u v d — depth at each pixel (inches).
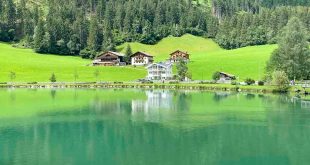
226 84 6501.0
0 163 2118.6
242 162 2137.1
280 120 3211.1
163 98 4899.1
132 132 2815.0
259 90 5590.6
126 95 5344.5
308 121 3159.5
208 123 3102.9
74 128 2965.1
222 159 2183.8
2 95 5260.8
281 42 5880.9
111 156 2244.1
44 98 4891.7
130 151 2338.8
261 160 2170.3
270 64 6028.5
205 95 5290.4
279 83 5349.4
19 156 2244.1
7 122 3196.4
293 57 5762.8
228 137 2645.2
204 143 2501.2
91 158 2210.9
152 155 2257.6
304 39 5821.9
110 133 2785.4
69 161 2156.7
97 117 3425.2
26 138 2652.6
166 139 2603.3
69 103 4382.4
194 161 2151.8
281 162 2135.8
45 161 2159.2
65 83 6973.4
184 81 7234.3
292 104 4173.2
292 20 5920.3
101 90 6304.1
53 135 2733.8
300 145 2447.1
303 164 2105.1
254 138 2628.0
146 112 3690.9
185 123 3112.7
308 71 5816.9
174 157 2220.7
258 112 3627.0
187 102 4443.9
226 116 3410.4
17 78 7445.9
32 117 3435.0
